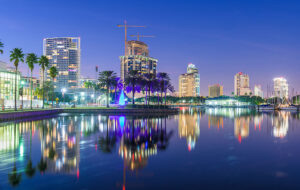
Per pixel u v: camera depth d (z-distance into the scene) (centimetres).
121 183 1209
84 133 3045
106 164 1561
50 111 7006
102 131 3266
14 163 1562
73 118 5800
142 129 3538
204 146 2197
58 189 1124
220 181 1243
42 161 1622
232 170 1436
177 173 1377
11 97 9488
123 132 3172
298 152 1939
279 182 1222
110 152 1920
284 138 2703
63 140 2489
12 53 6084
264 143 2372
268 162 1612
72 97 18125
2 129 3425
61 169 1435
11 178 1273
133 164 1559
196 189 1134
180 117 6512
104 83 10275
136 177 1300
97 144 2267
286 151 1975
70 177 1292
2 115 4409
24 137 2683
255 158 1730
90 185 1179
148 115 7406
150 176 1320
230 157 1764
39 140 2477
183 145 2245
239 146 2206
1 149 2011
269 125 4256
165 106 9581
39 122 4584
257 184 1197
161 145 2242
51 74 9088
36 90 13500
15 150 1969
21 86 10475
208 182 1227
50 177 1294
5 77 9206
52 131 3219
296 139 2634
